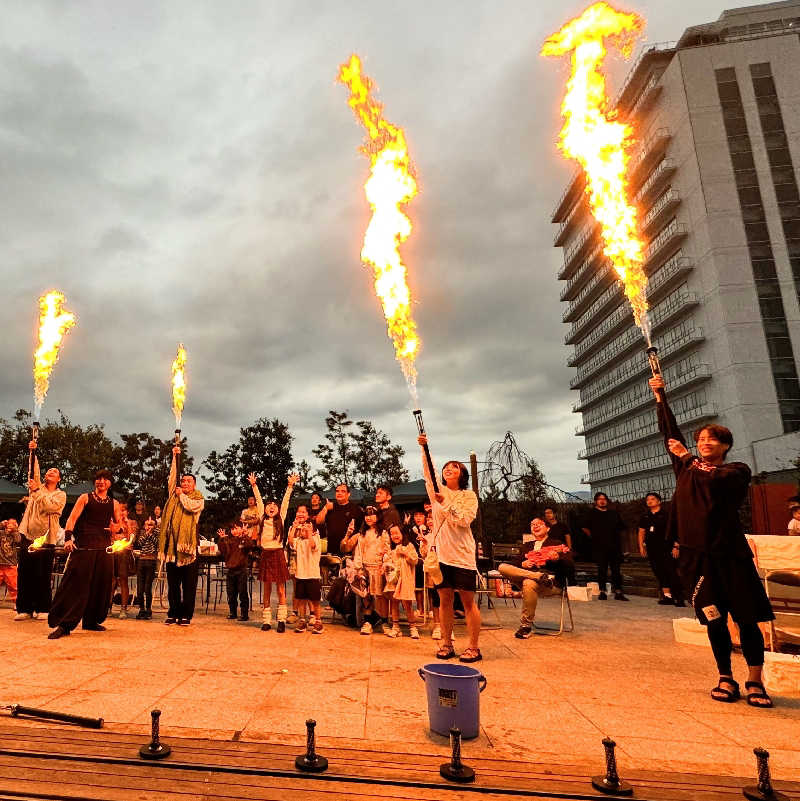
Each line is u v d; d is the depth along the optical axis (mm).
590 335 72000
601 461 71750
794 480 29656
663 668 4930
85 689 3783
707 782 2562
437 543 5348
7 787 2275
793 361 43531
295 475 7480
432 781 2471
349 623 7367
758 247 45625
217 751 2695
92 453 33719
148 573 7543
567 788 2455
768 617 4012
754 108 47719
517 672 4723
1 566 8508
